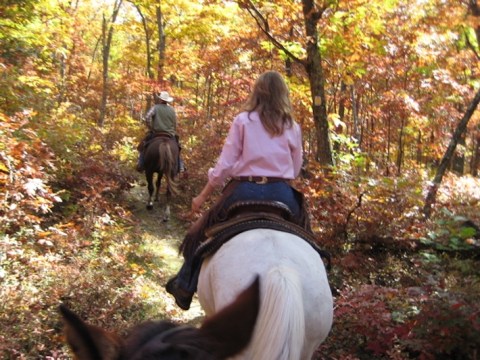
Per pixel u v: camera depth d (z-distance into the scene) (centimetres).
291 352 247
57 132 967
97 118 2147
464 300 482
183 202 1154
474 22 1122
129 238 812
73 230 688
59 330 500
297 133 382
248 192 364
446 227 759
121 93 2347
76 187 927
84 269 597
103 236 750
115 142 1482
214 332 169
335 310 518
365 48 1152
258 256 305
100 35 3130
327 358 487
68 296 539
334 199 740
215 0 1189
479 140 2128
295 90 1184
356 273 673
